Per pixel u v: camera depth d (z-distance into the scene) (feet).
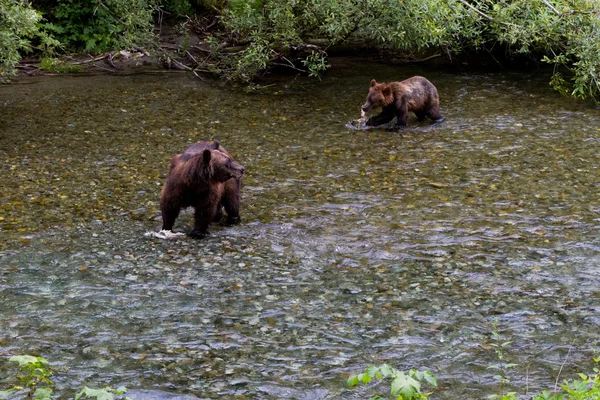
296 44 61.77
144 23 60.95
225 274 26.91
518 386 19.74
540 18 54.39
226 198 31.22
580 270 27.09
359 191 35.96
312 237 30.55
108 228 31.09
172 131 46.68
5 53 46.91
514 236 30.32
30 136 45.14
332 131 47.03
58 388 19.53
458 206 33.81
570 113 50.42
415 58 69.97
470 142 43.93
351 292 25.62
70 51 67.00
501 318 23.66
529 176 37.65
